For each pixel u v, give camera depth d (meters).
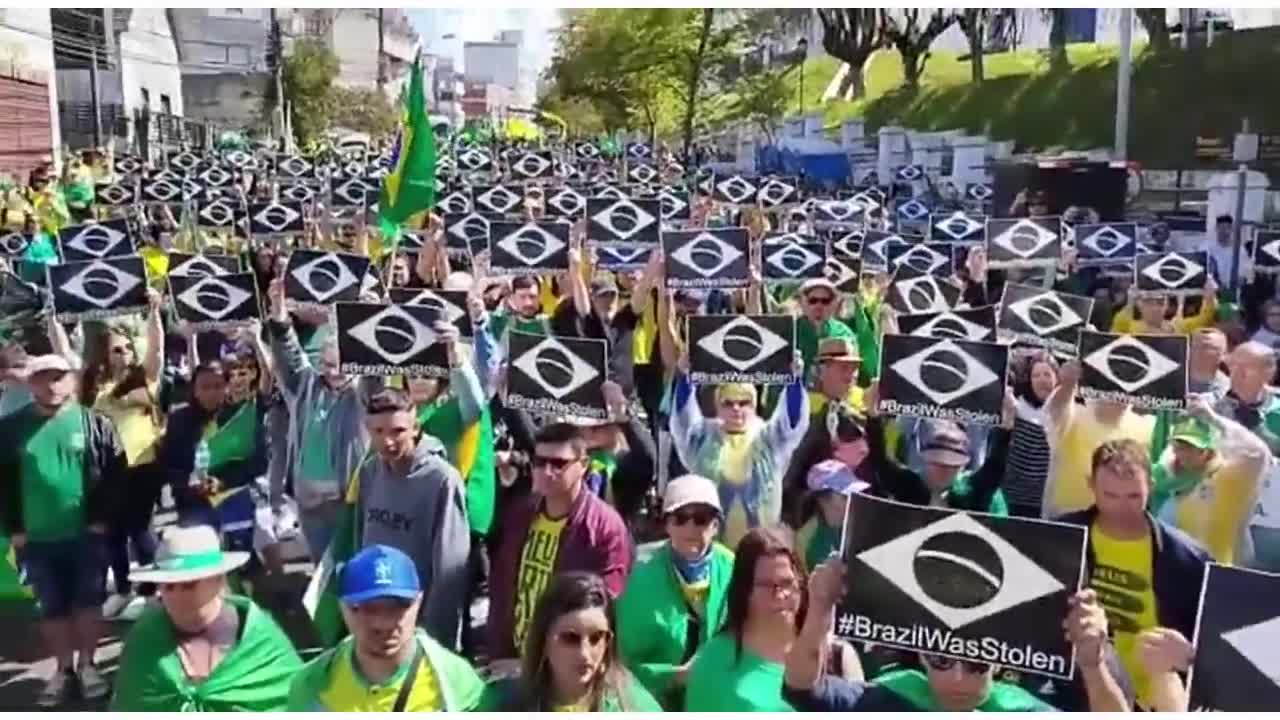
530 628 4.21
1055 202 22.94
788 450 6.73
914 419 7.17
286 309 8.41
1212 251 19.66
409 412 5.83
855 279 12.05
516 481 6.76
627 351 9.80
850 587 3.96
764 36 50.12
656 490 8.15
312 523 7.42
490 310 10.54
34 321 11.52
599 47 49.91
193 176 24.89
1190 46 34.78
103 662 7.32
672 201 17.09
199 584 4.65
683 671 4.82
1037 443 6.96
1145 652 3.84
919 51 44.03
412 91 12.93
